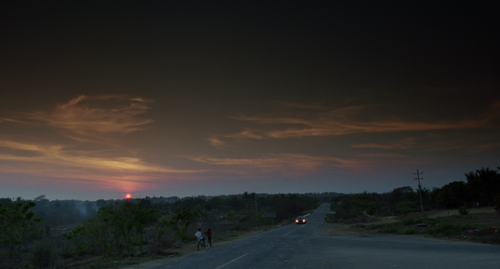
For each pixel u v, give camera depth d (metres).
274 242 29.86
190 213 37.41
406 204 90.00
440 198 77.50
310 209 147.38
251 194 160.00
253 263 17.08
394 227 40.31
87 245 35.06
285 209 111.00
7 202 26.77
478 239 25.34
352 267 14.79
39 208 126.94
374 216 91.94
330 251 21.86
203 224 79.62
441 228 32.56
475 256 17.05
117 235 27.31
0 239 25.42
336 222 69.50
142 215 27.55
